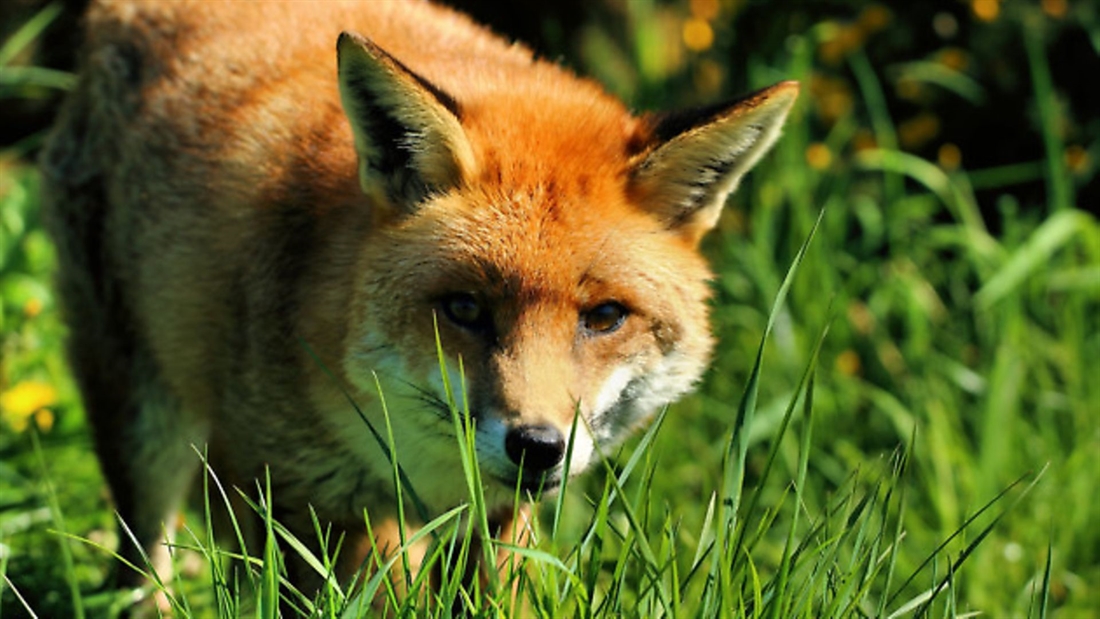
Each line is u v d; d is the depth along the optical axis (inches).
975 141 556.4
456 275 265.4
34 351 442.6
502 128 283.0
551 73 322.3
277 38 325.4
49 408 406.3
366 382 273.3
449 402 237.0
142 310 334.0
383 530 306.5
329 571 236.2
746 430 247.8
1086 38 541.3
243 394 297.0
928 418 428.5
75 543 350.9
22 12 537.3
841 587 235.5
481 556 300.7
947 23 550.0
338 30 324.2
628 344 276.5
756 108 283.4
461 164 273.1
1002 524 380.8
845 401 439.8
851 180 549.0
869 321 478.3
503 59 330.6
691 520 388.2
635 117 315.9
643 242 279.6
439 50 327.0
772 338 453.4
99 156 347.6
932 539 377.7
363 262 276.7
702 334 292.0
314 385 282.5
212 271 310.5
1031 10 543.8
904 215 507.5
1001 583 358.9
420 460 284.0
